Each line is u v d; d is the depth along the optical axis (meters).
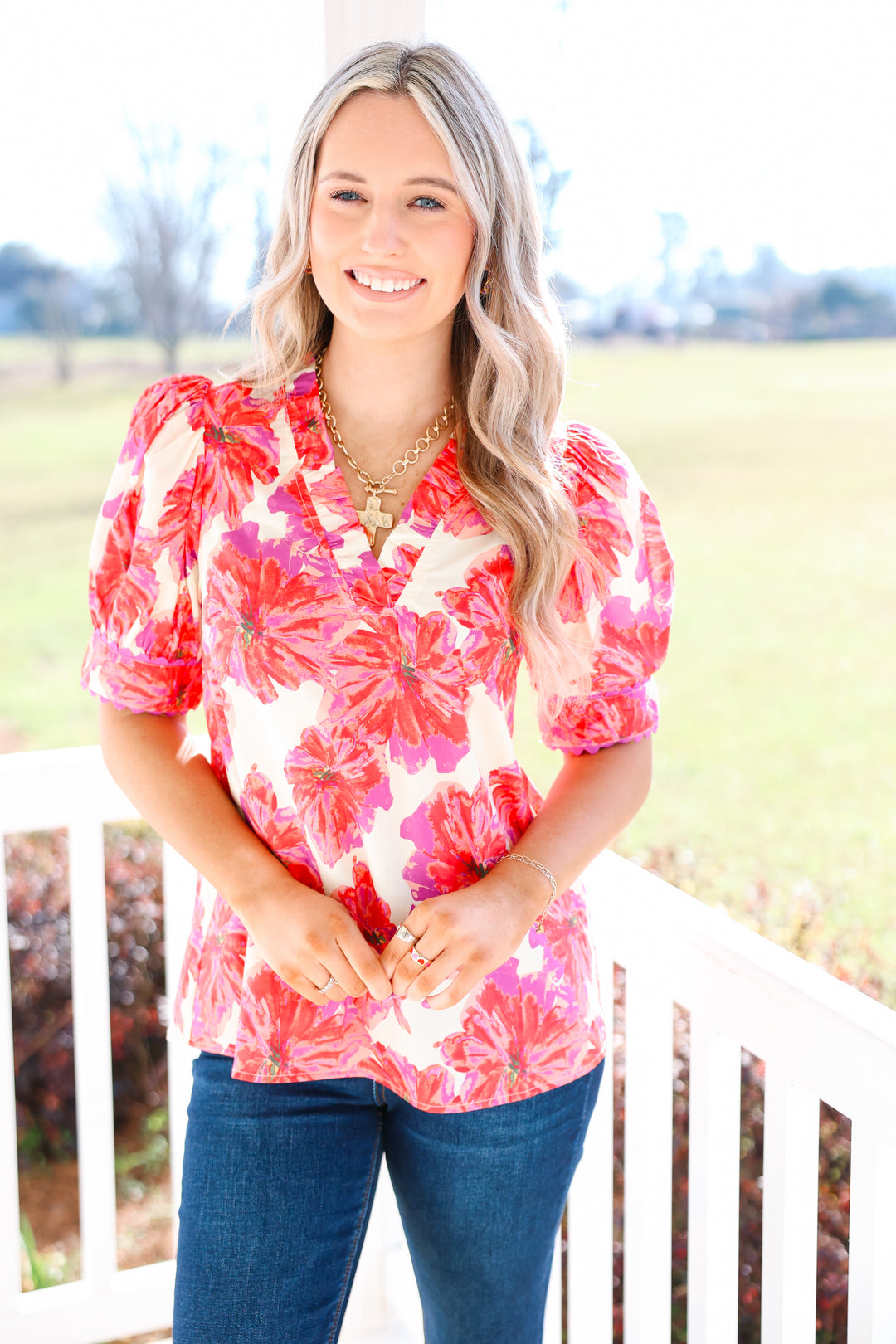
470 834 1.43
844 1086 1.37
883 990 4.96
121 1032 4.43
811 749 8.92
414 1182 1.48
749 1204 2.90
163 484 1.42
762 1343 1.54
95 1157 2.09
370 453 1.48
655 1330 1.75
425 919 1.33
